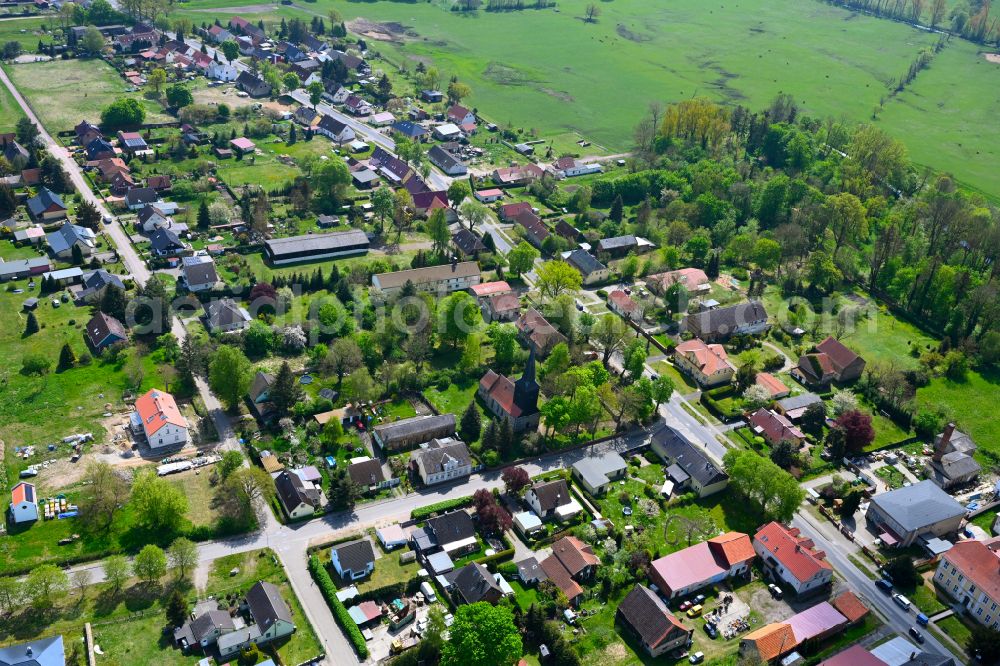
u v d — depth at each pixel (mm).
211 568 174125
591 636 166625
